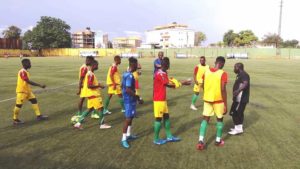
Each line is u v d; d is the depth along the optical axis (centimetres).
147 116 1028
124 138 716
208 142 757
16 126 890
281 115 1070
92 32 14738
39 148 700
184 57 8038
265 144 744
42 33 9988
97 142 748
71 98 1370
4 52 8219
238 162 624
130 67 722
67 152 675
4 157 643
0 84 1827
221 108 713
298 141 770
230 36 12888
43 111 1091
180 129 875
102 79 2188
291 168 596
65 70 3012
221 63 707
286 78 2397
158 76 716
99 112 902
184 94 1552
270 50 8281
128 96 718
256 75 2650
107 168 589
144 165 604
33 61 5153
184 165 605
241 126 830
